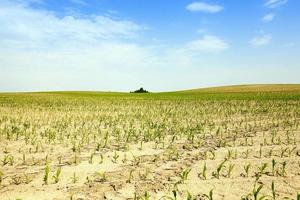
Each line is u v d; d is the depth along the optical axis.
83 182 6.59
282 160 8.23
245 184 6.41
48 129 14.12
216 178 6.82
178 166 7.83
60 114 21.72
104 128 14.77
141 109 27.08
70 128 14.55
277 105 29.39
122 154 9.17
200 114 21.80
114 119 18.56
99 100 43.62
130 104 34.69
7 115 20.55
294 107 26.48
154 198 5.69
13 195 5.83
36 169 7.53
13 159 8.49
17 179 6.75
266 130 13.55
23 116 20.03
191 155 9.02
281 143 10.51
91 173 7.24
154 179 6.79
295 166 7.64
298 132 12.78
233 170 7.41
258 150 9.50
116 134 12.78
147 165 7.94
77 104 34.09
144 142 11.11
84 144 10.70
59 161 8.26
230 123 16.44
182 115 21.17
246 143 10.48
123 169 7.58
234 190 6.07
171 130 13.83
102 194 5.91
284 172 7.09
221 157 8.70
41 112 23.34
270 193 5.90
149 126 15.23
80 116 20.36
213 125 15.65
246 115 20.56
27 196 5.79
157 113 22.97
